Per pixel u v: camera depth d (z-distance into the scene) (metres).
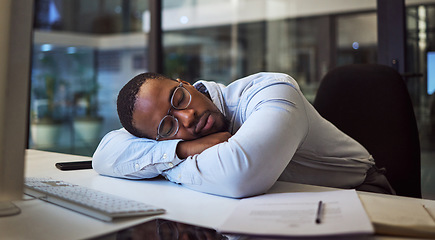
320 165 1.20
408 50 2.26
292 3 4.29
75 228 0.63
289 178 1.23
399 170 1.43
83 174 1.15
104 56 8.72
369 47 3.46
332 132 1.20
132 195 0.88
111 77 8.62
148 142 1.05
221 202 0.82
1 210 0.73
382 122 1.48
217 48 5.11
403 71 2.23
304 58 4.21
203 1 5.11
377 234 0.59
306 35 4.15
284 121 0.90
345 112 1.53
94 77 8.63
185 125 1.02
